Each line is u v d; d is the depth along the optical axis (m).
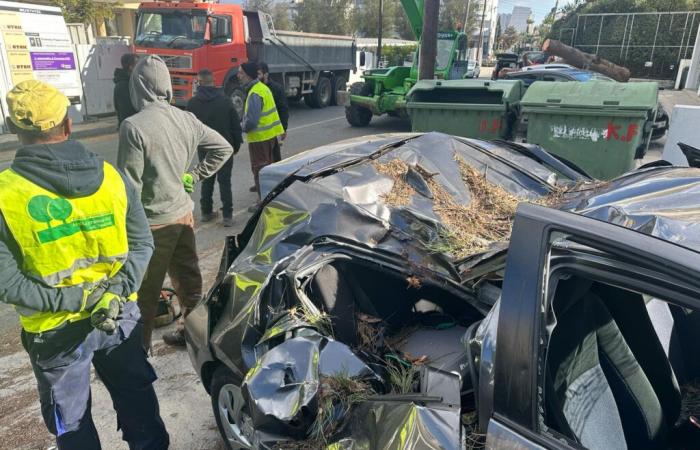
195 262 3.47
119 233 2.02
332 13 44.34
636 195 1.90
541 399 1.39
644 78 26.50
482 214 2.86
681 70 22.73
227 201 5.88
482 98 7.57
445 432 1.55
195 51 11.20
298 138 11.22
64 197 1.86
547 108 6.20
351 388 1.86
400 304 2.56
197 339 2.62
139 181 2.95
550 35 34.12
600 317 1.73
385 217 2.63
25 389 3.31
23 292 1.82
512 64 25.11
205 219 6.12
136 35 11.98
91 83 12.89
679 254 1.25
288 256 2.36
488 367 1.51
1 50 10.41
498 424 1.44
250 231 2.98
